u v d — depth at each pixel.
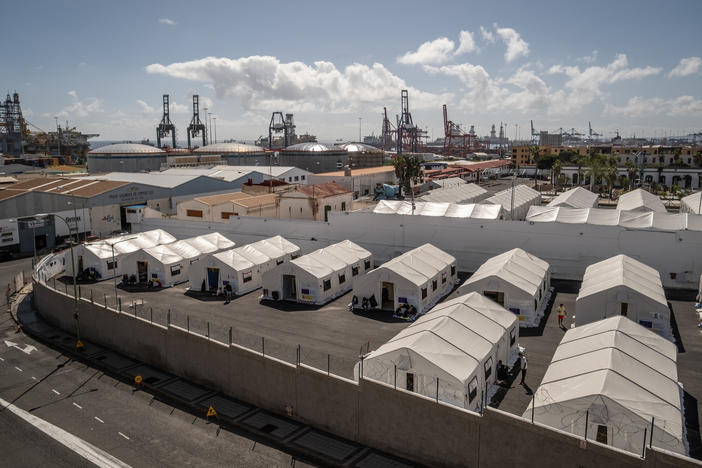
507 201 70.94
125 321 35.16
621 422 19.25
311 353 30.25
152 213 75.50
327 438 23.84
